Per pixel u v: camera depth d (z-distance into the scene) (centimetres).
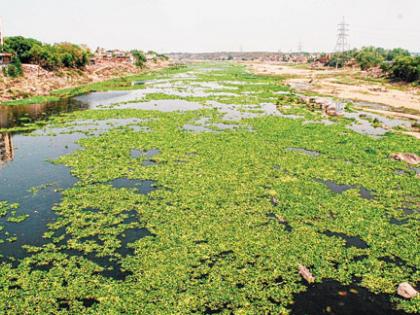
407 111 5119
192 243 1711
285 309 1318
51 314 1284
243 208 2053
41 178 2491
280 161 2809
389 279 1490
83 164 2727
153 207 2059
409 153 2911
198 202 2122
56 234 1798
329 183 2455
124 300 1343
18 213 2005
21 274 1484
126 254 1636
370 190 2336
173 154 2947
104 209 2041
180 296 1368
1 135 3619
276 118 4275
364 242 1756
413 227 1873
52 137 3528
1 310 1295
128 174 2545
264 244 1703
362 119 4478
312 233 1800
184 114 4503
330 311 1325
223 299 1361
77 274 1485
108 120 4234
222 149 3084
